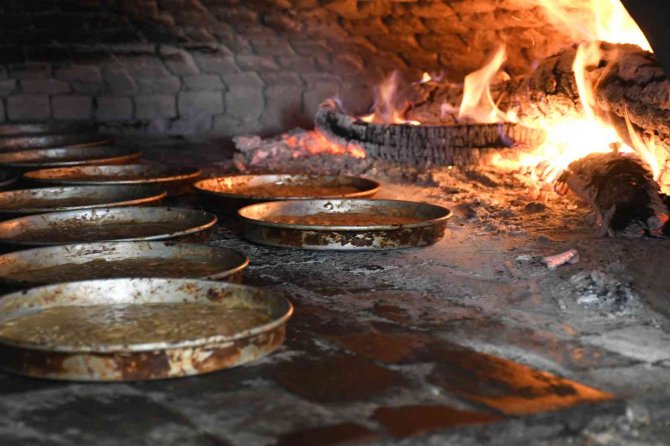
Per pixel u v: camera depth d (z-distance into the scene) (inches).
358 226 62.8
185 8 115.8
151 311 47.8
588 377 44.9
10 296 47.0
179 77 124.0
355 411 40.4
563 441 40.3
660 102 68.5
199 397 41.6
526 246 66.6
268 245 64.7
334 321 51.8
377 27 121.0
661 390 43.7
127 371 41.5
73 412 40.2
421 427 39.0
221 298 48.8
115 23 116.0
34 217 64.1
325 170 97.5
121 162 89.0
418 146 95.0
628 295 55.3
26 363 41.9
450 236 70.1
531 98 86.9
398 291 57.4
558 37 112.7
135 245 57.7
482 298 56.2
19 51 115.6
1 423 39.3
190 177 79.0
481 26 116.3
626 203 67.4
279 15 118.7
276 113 128.6
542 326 51.7
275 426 39.0
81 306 48.6
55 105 120.3
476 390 42.7
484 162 91.8
